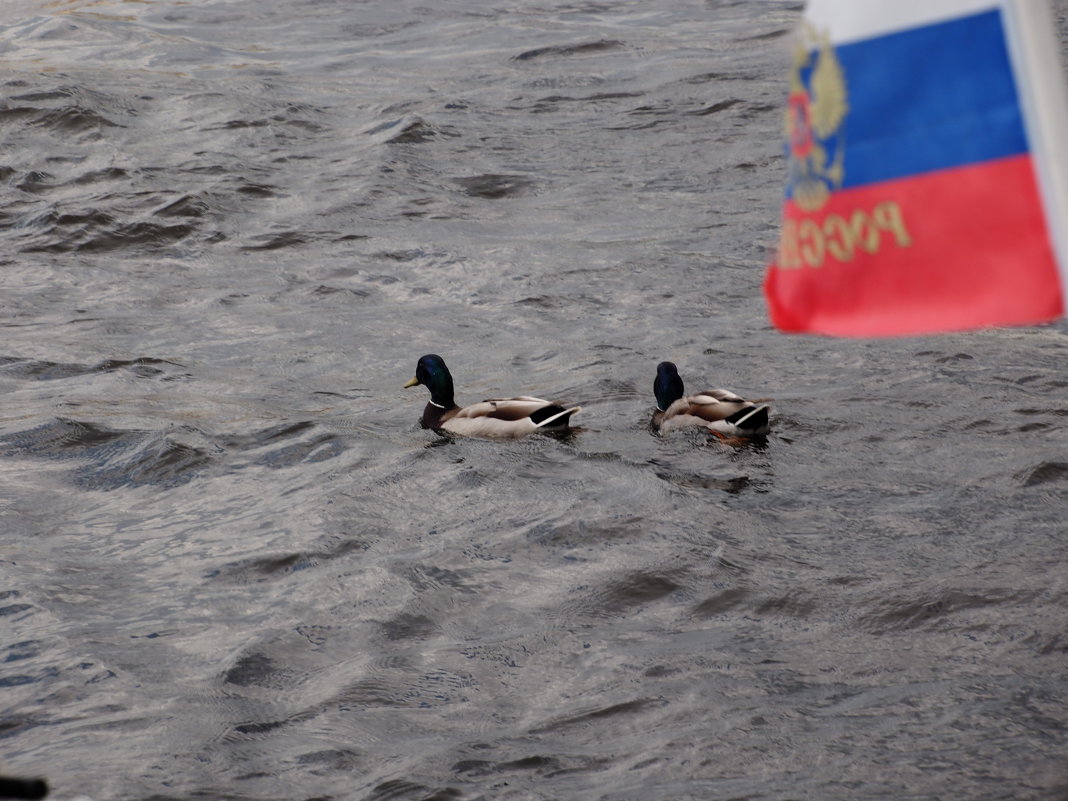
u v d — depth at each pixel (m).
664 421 16.05
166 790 8.48
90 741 9.21
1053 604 10.65
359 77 43.25
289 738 9.16
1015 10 5.34
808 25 5.82
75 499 14.40
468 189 31.14
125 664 10.41
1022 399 16.48
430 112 37.72
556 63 44.38
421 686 9.91
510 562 12.17
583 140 35.12
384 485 14.39
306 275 25.41
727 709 9.16
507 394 18.34
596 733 9.01
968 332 19.58
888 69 5.64
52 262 26.67
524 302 23.09
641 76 41.88
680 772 8.32
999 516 12.76
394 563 12.17
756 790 8.00
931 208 5.63
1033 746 8.33
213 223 28.86
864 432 15.55
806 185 5.91
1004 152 5.46
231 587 11.93
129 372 19.73
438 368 16.94
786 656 10.05
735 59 43.72
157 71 43.72
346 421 17.06
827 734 8.67
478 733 9.10
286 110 38.09
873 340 19.55
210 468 15.20
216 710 9.61
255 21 52.91
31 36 49.41
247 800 8.35
